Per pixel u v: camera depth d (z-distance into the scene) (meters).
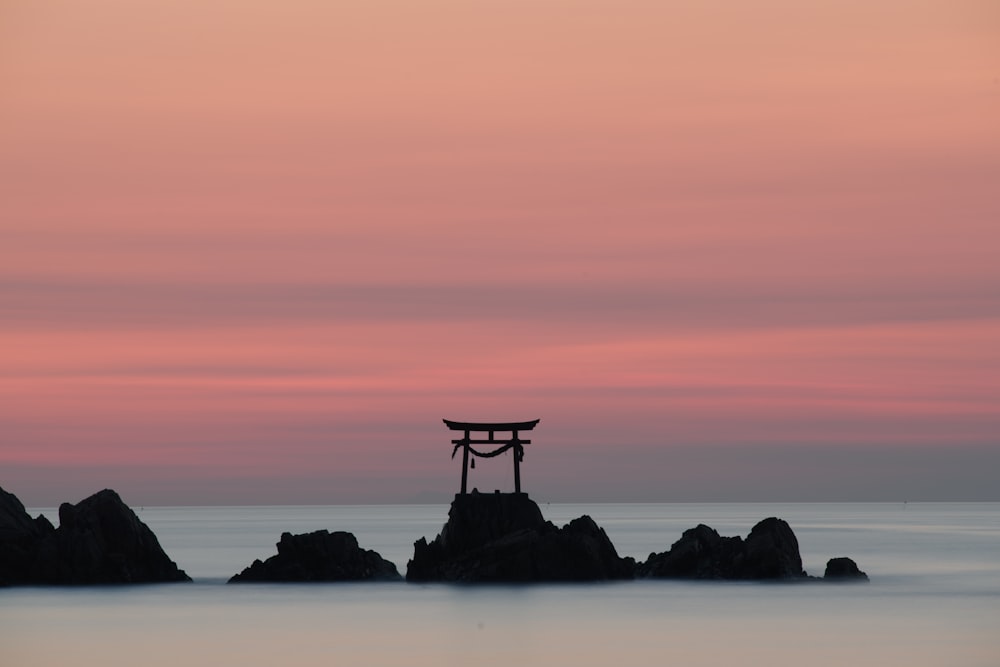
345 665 179.12
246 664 179.75
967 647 192.38
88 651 189.00
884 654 186.88
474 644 194.00
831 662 180.88
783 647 192.00
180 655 186.12
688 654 186.75
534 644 194.00
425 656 185.25
